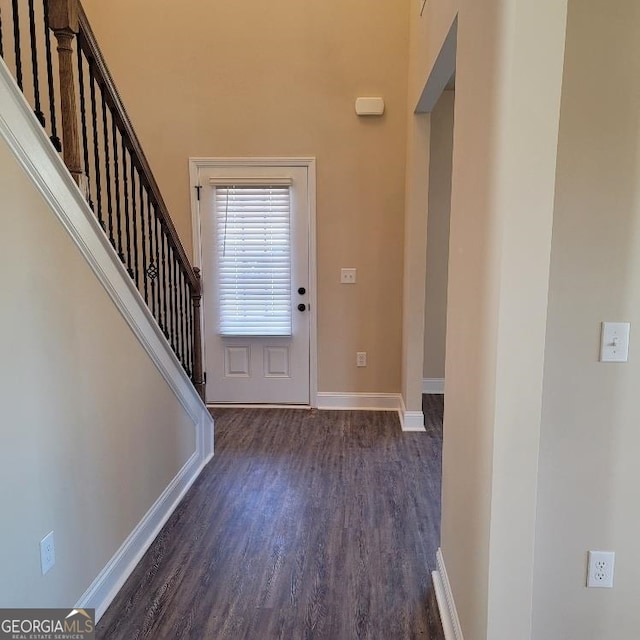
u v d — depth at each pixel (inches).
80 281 69.2
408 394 148.8
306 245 161.8
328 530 96.7
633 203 54.9
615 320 56.4
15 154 55.5
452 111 173.5
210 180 159.2
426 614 74.7
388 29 151.8
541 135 45.3
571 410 58.0
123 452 82.7
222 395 170.9
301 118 156.5
